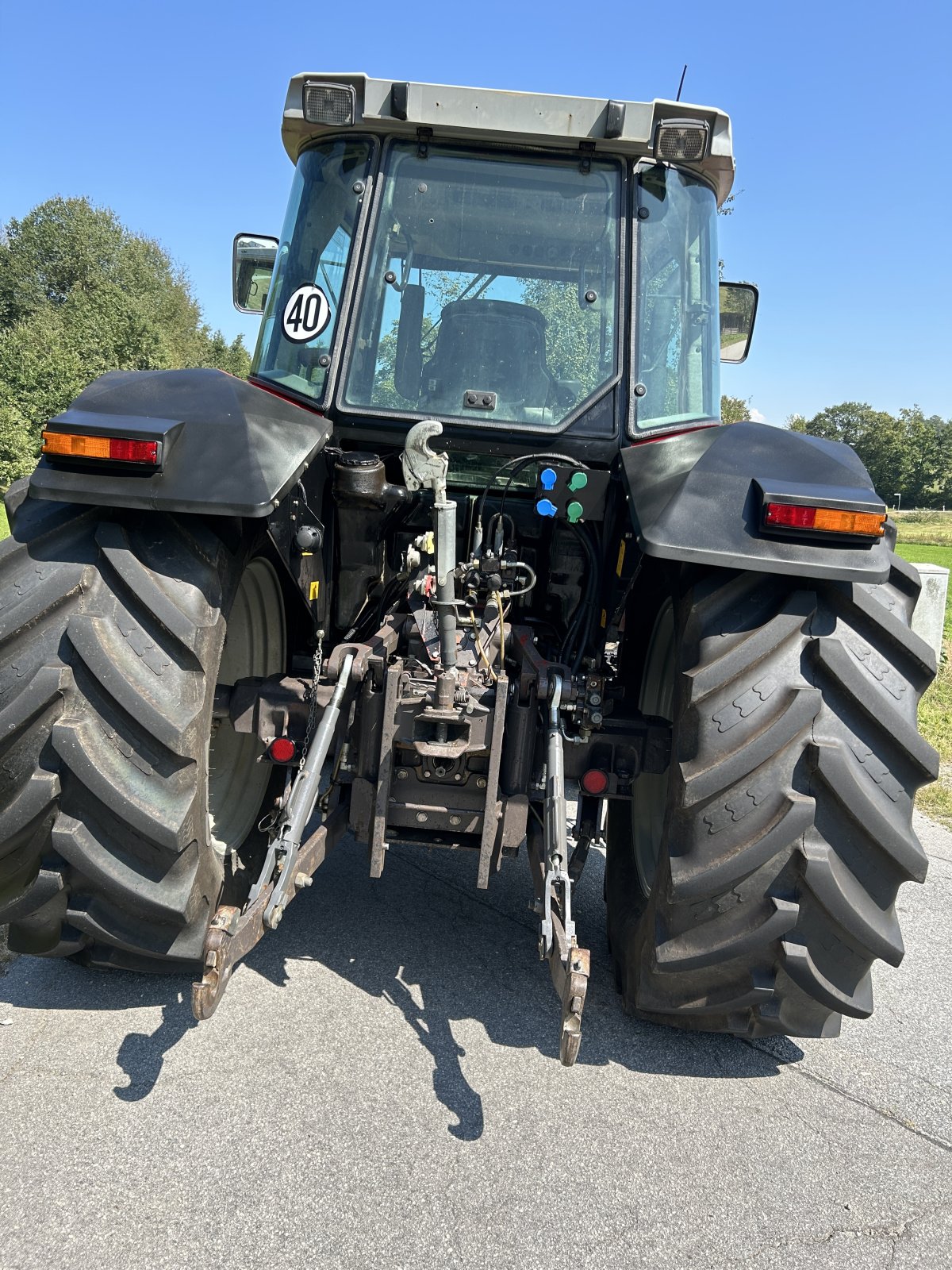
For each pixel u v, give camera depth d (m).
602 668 2.80
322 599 2.79
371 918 3.23
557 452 2.96
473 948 3.07
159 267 69.75
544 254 2.99
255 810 3.03
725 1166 2.16
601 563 2.94
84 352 47.28
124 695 2.06
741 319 3.96
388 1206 1.92
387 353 2.98
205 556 2.21
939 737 6.43
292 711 2.58
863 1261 1.90
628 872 3.02
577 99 2.86
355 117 2.90
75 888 2.20
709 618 2.28
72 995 2.59
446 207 3.00
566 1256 1.85
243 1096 2.22
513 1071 2.43
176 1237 1.80
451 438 2.96
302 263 3.07
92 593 2.12
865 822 2.15
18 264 61.38
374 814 2.47
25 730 2.07
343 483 2.63
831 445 2.46
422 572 2.82
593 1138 2.21
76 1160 1.98
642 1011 2.62
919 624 6.75
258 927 2.08
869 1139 2.30
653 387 3.00
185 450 2.12
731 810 2.18
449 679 2.39
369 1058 2.42
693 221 3.08
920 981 3.21
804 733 2.17
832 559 2.11
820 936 2.25
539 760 2.60
